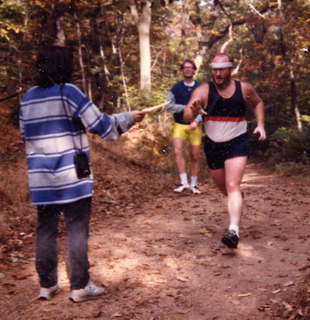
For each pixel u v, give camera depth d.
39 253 3.24
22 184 6.63
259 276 3.71
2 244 4.70
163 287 3.52
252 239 4.81
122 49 17.58
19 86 10.57
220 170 4.60
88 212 3.17
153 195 7.50
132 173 8.88
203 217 5.90
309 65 18.92
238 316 2.97
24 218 5.66
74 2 12.23
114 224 5.61
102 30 15.83
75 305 3.17
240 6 25.17
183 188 7.70
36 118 3.02
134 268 3.96
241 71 22.75
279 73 19.92
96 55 15.53
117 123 3.05
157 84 16.53
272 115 21.70
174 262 4.13
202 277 3.73
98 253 4.40
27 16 11.36
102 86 15.20
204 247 4.59
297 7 18.27
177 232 5.21
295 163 12.38
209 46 29.22
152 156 9.89
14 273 3.87
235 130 4.46
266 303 3.14
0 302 3.27
